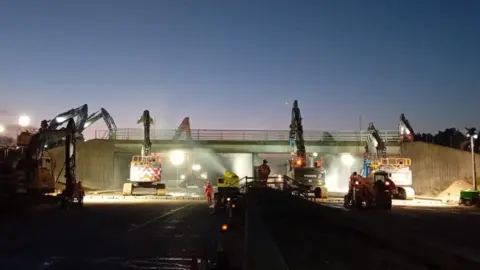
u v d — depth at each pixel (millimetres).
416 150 74750
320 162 56250
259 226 9422
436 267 5570
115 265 13719
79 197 39250
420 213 32969
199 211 34938
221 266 11617
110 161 76500
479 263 4648
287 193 22797
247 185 34656
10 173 33156
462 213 33688
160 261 14398
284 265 5723
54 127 52438
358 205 35938
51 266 13602
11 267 13422
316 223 14234
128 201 48812
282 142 76500
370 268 6664
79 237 20094
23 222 26703
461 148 76312
